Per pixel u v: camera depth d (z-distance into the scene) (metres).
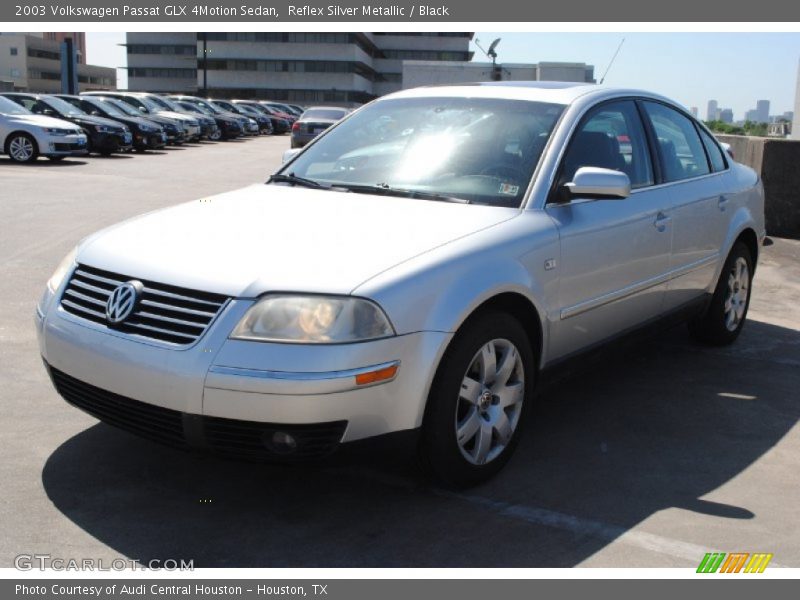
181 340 3.09
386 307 3.11
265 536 3.19
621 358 5.57
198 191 13.77
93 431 4.06
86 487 3.50
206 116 31.62
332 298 3.06
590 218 4.12
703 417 4.55
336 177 4.39
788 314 6.85
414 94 4.90
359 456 3.16
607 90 4.71
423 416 3.30
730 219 5.49
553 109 4.38
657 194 4.72
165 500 3.42
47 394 4.52
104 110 23.14
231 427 3.04
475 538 3.21
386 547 3.13
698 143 5.46
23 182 13.97
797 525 3.39
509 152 4.17
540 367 3.95
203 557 3.04
